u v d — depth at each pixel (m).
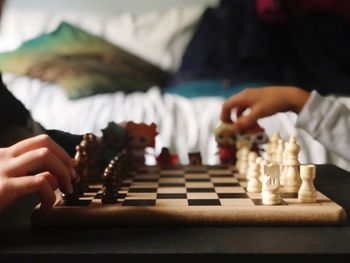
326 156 1.55
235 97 1.18
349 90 1.99
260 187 0.80
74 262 0.52
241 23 2.30
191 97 1.98
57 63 2.09
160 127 1.68
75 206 0.67
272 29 2.23
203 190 0.83
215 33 2.37
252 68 2.16
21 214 0.70
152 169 1.11
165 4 2.73
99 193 0.79
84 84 1.97
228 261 0.52
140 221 0.64
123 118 1.72
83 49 2.23
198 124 1.69
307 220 0.64
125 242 0.57
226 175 1.02
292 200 0.72
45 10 2.68
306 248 0.54
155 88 2.16
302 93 1.15
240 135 1.17
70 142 1.03
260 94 1.16
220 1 2.47
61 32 2.30
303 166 0.71
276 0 2.16
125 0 2.71
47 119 1.77
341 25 2.18
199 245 0.55
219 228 0.63
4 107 1.13
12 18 2.46
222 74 2.18
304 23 2.19
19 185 0.62
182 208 0.65
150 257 0.52
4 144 1.04
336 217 0.64
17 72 2.04
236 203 0.70
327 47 2.14
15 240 0.58
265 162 0.79
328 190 0.86
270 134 1.58
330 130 1.08
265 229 0.63
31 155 0.67
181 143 1.64
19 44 2.30
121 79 2.09
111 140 1.02
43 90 1.95
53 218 0.64
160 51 2.46
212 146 1.63
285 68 2.14
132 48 2.45
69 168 0.73
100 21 2.52
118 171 0.82
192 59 2.34
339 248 0.54
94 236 0.60
